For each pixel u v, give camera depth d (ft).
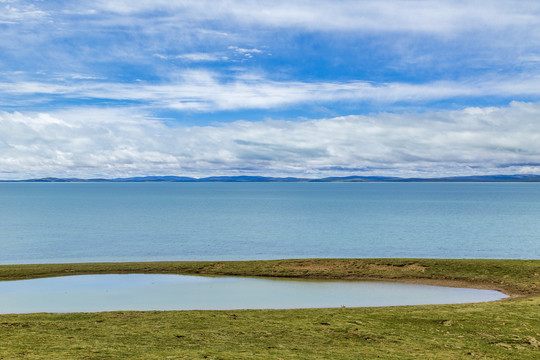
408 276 159.53
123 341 78.38
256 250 253.24
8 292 139.54
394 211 542.57
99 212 527.40
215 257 230.48
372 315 101.09
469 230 344.69
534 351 76.23
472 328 89.76
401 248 259.19
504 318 96.89
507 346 78.89
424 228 359.66
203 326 90.48
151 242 283.38
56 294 137.08
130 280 157.79
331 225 384.27
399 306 112.57
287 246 267.59
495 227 365.20
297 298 132.57
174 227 368.89
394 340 81.97
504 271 154.61
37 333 82.89
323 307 121.80
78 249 255.70
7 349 70.90
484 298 132.57
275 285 150.71
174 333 84.69
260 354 72.08
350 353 73.82
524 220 423.64
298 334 85.51
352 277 160.76
